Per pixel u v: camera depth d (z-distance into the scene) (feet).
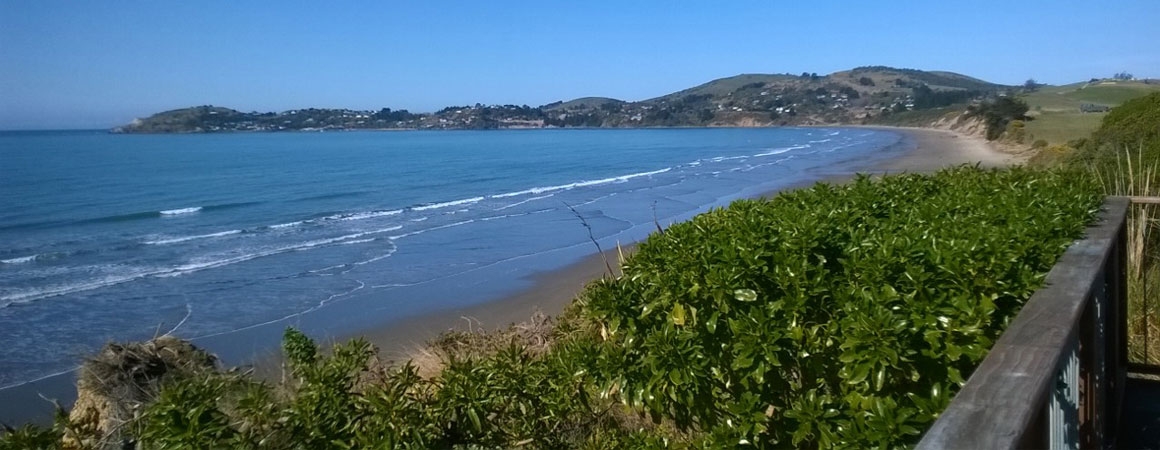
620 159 219.41
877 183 19.80
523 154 252.83
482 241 75.46
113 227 90.07
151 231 86.58
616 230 80.53
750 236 12.32
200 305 51.57
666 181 140.36
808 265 11.53
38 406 33.45
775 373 11.78
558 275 58.49
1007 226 12.96
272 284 57.57
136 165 195.72
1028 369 6.01
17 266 66.13
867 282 10.91
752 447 11.79
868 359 9.99
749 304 11.64
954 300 10.14
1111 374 12.75
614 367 13.21
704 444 12.14
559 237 76.95
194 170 179.73
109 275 61.72
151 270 63.52
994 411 5.31
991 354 6.43
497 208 103.35
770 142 329.31
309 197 121.80
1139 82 415.03
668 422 15.56
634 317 12.98
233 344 42.65
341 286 56.54
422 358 23.26
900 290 10.82
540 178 155.53
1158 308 19.93
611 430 15.06
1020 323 7.22
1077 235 12.06
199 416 13.83
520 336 23.73
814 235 12.01
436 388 15.35
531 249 70.44
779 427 11.85
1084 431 9.55
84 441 17.76
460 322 45.60
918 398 9.78
